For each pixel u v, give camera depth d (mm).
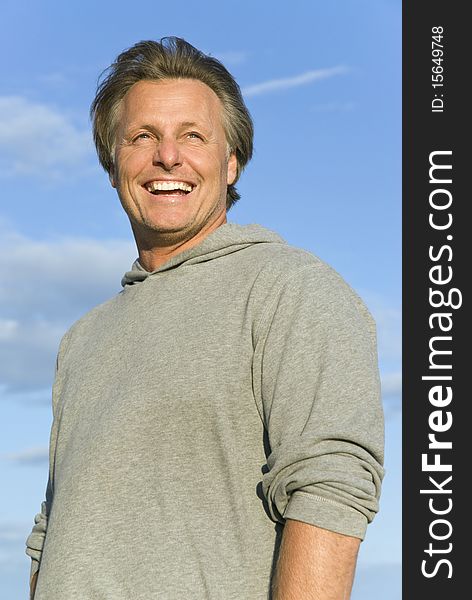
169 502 3227
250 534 3180
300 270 3408
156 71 3900
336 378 3152
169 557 3154
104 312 4031
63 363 4031
